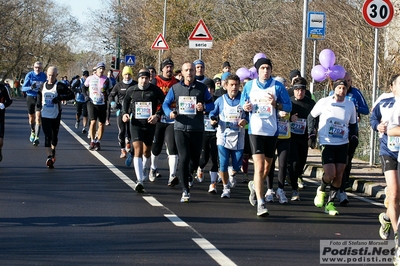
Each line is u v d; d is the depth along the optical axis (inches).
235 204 420.5
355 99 453.4
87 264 267.6
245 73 589.0
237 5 1513.3
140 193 446.0
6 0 2418.8
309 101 451.8
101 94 692.1
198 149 429.4
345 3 858.8
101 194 435.8
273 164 433.1
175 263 272.1
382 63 745.0
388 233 326.0
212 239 317.1
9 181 480.7
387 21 539.2
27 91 749.9
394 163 313.1
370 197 475.5
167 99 424.8
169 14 1835.6
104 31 2110.0
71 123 1119.0
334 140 391.5
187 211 388.2
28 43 2933.1
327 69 526.9
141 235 321.7
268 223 362.3
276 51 1005.2
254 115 377.4
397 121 285.7
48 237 313.0
